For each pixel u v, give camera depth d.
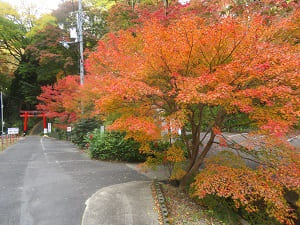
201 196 4.46
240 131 9.98
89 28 20.97
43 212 4.43
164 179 6.80
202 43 4.03
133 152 9.26
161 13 8.95
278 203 3.95
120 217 4.29
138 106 4.96
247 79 3.71
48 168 8.05
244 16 4.48
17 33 28.33
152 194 5.46
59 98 18.11
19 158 10.10
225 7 7.03
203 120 5.97
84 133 13.81
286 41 4.75
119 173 7.41
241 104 3.68
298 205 4.82
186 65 4.37
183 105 4.50
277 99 3.89
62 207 4.66
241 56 3.68
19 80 33.47
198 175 5.05
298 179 3.93
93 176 7.02
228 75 3.76
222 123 5.37
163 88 4.70
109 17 13.31
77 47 21.95
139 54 5.07
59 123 23.95
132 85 3.99
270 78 3.74
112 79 4.68
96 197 5.21
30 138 26.09
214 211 5.03
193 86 3.70
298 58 3.44
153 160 6.26
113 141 9.52
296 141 6.54
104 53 5.84
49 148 14.01
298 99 3.48
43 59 22.48
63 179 6.65
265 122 3.88
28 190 5.66
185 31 3.93
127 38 5.38
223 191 4.26
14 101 35.34
